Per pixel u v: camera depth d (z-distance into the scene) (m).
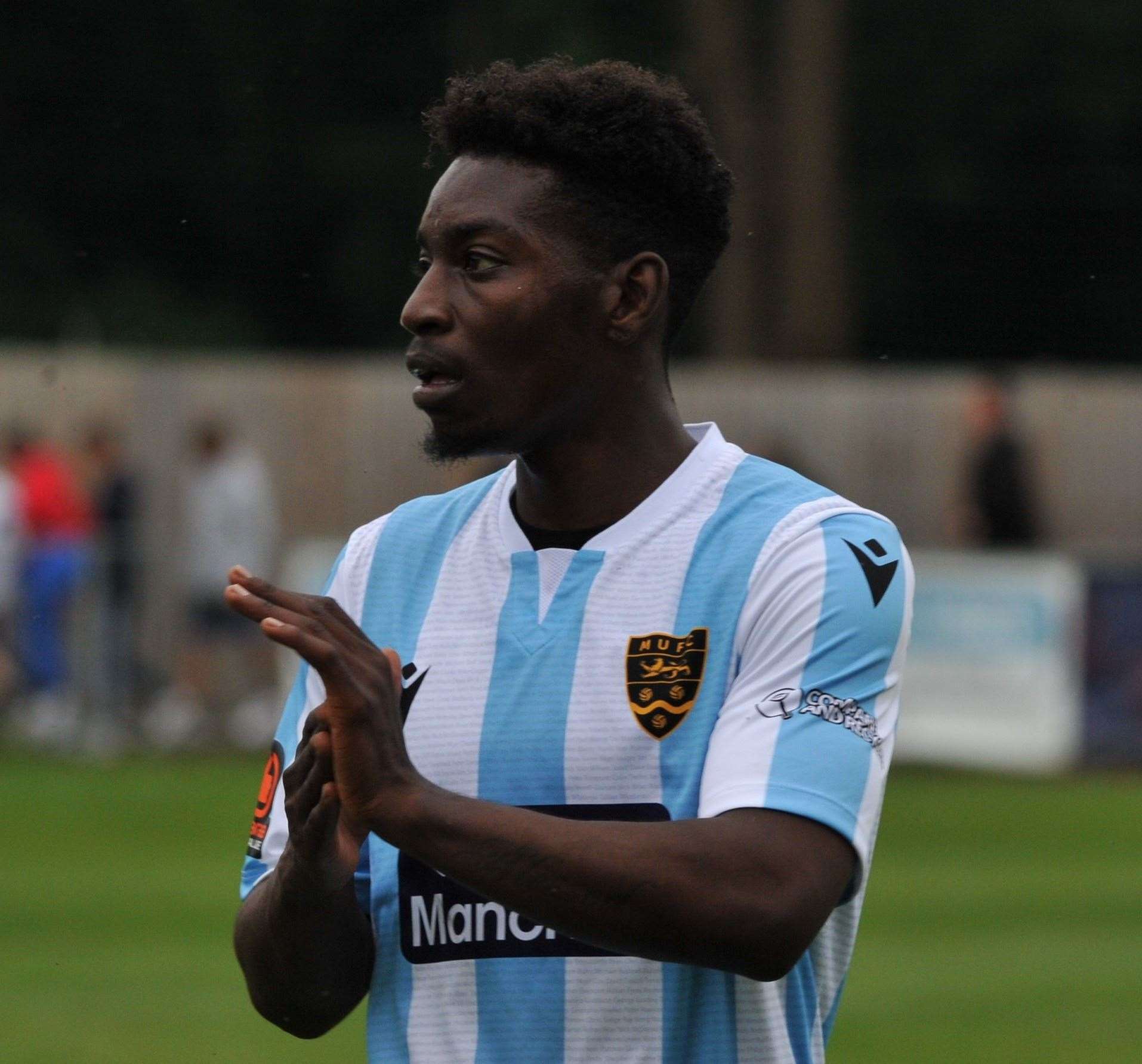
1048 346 81.00
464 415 7.90
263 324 78.38
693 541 8.01
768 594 7.80
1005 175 80.50
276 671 44.47
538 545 8.23
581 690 7.85
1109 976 24.28
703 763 7.72
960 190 79.25
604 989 7.73
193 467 51.47
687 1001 7.74
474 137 8.05
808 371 54.00
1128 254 80.81
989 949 25.95
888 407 53.00
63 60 77.38
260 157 77.56
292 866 7.54
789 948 7.29
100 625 43.16
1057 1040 21.06
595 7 73.69
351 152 76.56
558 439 8.10
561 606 8.02
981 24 78.69
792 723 7.59
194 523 44.25
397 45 76.88
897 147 79.56
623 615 7.94
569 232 7.89
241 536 44.03
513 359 7.86
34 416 51.44
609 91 7.93
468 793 7.91
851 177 78.94
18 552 42.28
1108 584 43.06
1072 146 80.38
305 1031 8.30
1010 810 37.94
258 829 8.57
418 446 8.18
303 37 76.69
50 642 42.75
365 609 8.52
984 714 43.44
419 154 76.56
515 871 7.11
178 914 27.48
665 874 7.13
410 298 7.98
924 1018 22.14
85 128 77.75
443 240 7.93
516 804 7.83
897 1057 20.33
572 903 7.11
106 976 23.80
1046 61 79.12
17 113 77.38
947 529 52.69
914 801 39.19
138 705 43.78
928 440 52.91
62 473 42.94
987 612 43.44
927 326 80.62
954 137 79.81
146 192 78.06
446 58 76.19
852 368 79.31
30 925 26.58
